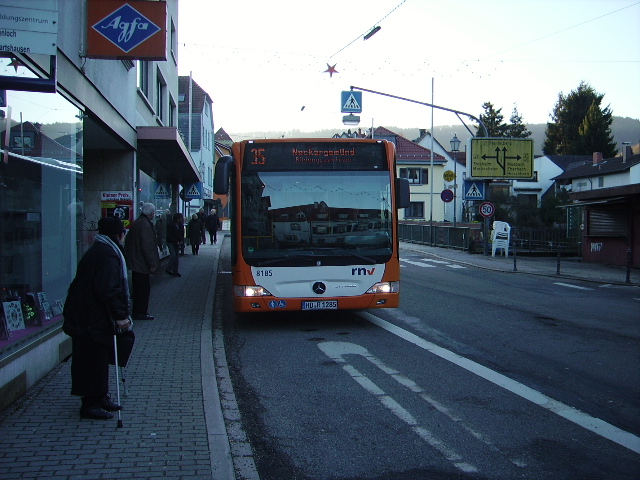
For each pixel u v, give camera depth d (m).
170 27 23.33
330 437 5.18
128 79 13.70
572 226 30.69
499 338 9.38
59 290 7.82
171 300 12.69
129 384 6.43
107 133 12.17
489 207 27.62
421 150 57.66
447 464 4.62
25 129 6.71
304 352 8.40
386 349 8.59
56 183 7.75
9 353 5.61
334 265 9.52
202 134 47.62
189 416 5.41
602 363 7.83
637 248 23.08
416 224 37.22
